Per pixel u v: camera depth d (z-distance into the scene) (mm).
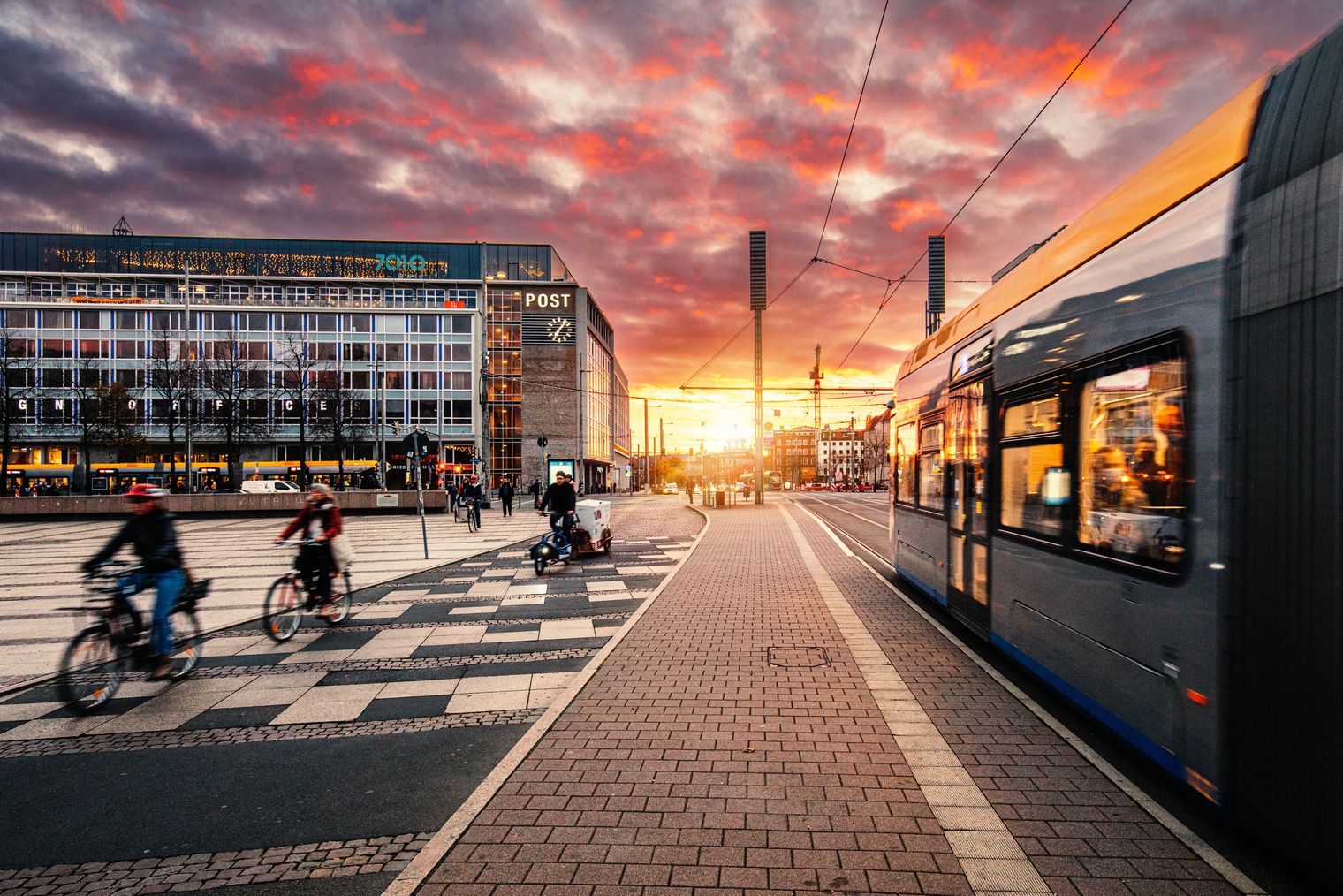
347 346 59250
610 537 15391
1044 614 5098
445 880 2982
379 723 5156
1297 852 2711
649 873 3018
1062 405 4875
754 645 6891
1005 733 4578
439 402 60062
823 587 10312
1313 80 2906
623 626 7719
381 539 19875
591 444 67000
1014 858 3109
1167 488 3602
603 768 4086
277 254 72625
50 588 11250
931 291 21453
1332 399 2607
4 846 3482
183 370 48188
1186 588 3412
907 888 2893
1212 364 3273
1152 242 3852
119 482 56875
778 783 3869
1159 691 3639
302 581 8070
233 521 27562
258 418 54656
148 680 6180
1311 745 2646
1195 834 3299
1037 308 5391
